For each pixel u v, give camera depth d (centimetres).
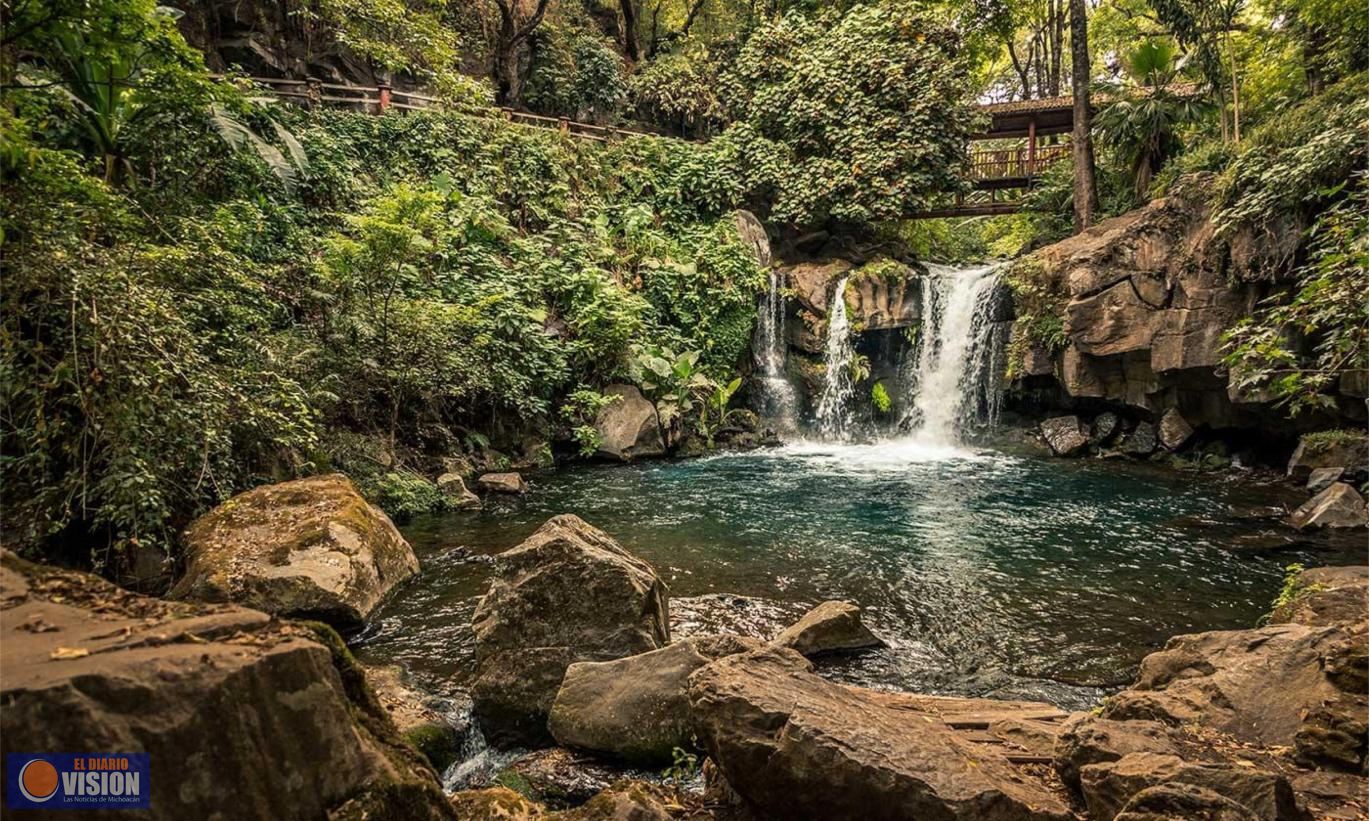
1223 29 1403
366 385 973
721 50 2136
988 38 2427
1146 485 1080
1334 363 505
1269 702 338
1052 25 2575
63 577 209
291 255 1028
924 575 695
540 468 1197
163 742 146
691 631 554
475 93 1598
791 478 1148
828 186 1714
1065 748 318
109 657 156
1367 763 293
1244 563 721
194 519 579
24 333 527
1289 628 385
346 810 176
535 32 1988
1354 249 469
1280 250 949
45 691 137
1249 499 975
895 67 1702
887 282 1617
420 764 225
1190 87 1689
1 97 539
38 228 489
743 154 1848
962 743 329
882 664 511
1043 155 2127
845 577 691
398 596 609
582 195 1656
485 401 1175
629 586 445
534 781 364
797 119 1788
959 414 1544
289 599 504
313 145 1259
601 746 378
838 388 1606
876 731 294
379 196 1273
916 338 1642
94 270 505
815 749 278
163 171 781
